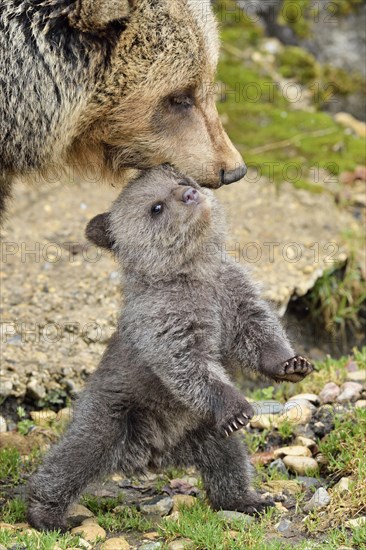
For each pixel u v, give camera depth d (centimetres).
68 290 1548
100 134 1180
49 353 1411
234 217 1758
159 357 993
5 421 1325
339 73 2238
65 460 1024
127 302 1039
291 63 2233
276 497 1083
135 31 1111
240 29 2298
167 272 1019
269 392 1341
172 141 1167
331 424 1230
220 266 1045
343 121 2106
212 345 1004
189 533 981
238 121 2050
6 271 1596
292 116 2073
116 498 1121
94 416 1032
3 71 1120
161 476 1180
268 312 1038
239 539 955
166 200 1021
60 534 1016
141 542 1002
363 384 1321
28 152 1165
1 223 1316
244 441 1184
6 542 960
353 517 1000
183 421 1037
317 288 1623
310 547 937
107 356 1064
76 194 1831
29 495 1044
